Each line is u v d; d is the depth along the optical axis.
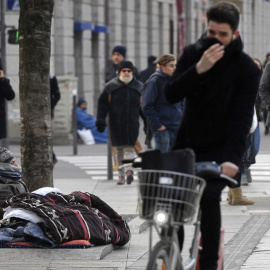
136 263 16.42
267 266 16.25
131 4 78.44
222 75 11.77
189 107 12.02
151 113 24.97
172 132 25.17
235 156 11.78
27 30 19.88
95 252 16.72
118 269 15.88
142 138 55.19
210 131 11.93
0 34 41.69
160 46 88.25
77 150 47.31
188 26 95.88
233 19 11.64
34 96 19.94
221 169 11.73
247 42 124.25
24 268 15.91
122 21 77.19
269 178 31.25
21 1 19.92
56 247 16.89
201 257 12.16
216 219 11.96
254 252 17.64
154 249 10.89
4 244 17.03
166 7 88.81
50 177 20.27
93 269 15.87
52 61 59.75
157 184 10.84
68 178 32.28
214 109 11.85
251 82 11.89
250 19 126.00
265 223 21.03
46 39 19.97
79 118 52.62
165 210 10.86
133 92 28.97
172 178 10.84
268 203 24.53
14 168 18.75
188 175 10.83
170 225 11.02
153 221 10.84
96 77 71.81
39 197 17.45
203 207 11.91
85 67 68.44
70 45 64.31
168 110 25.09
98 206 18.25
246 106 11.89
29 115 20.00
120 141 29.02
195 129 11.98
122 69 28.92
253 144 26.95
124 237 18.00
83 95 68.06
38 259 16.62
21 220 17.33
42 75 19.97
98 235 17.25
